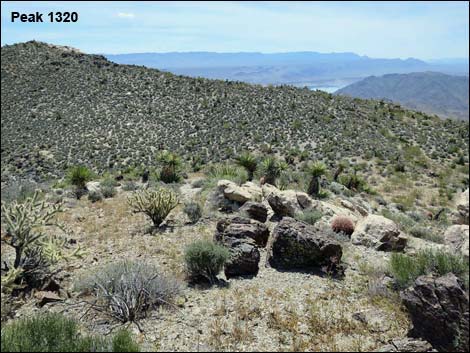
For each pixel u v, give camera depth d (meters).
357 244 10.52
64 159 46.28
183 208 13.01
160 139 52.38
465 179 34.06
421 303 5.40
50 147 50.97
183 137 52.38
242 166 22.61
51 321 4.99
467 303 5.16
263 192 14.88
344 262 8.87
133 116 61.56
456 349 5.02
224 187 13.78
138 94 70.31
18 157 47.34
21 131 56.88
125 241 10.15
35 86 73.12
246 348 5.16
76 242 10.05
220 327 5.64
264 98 65.69
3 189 16.52
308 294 6.94
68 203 14.96
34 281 6.98
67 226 11.62
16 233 6.85
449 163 39.84
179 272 7.87
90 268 8.17
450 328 5.12
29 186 18.56
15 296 6.48
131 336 5.23
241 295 6.78
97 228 11.45
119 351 4.59
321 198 18.78
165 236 10.55
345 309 6.39
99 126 58.31
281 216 12.59
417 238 12.91
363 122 54.03
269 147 43.75
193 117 59.97
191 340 5.29
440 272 6.84
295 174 26.17
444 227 18.73
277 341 5.37
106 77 78.00
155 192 11.79
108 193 17.14
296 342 5.34
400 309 6.42
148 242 10.03
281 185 20.22
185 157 43.31
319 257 8.20
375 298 6.85
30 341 4.54
